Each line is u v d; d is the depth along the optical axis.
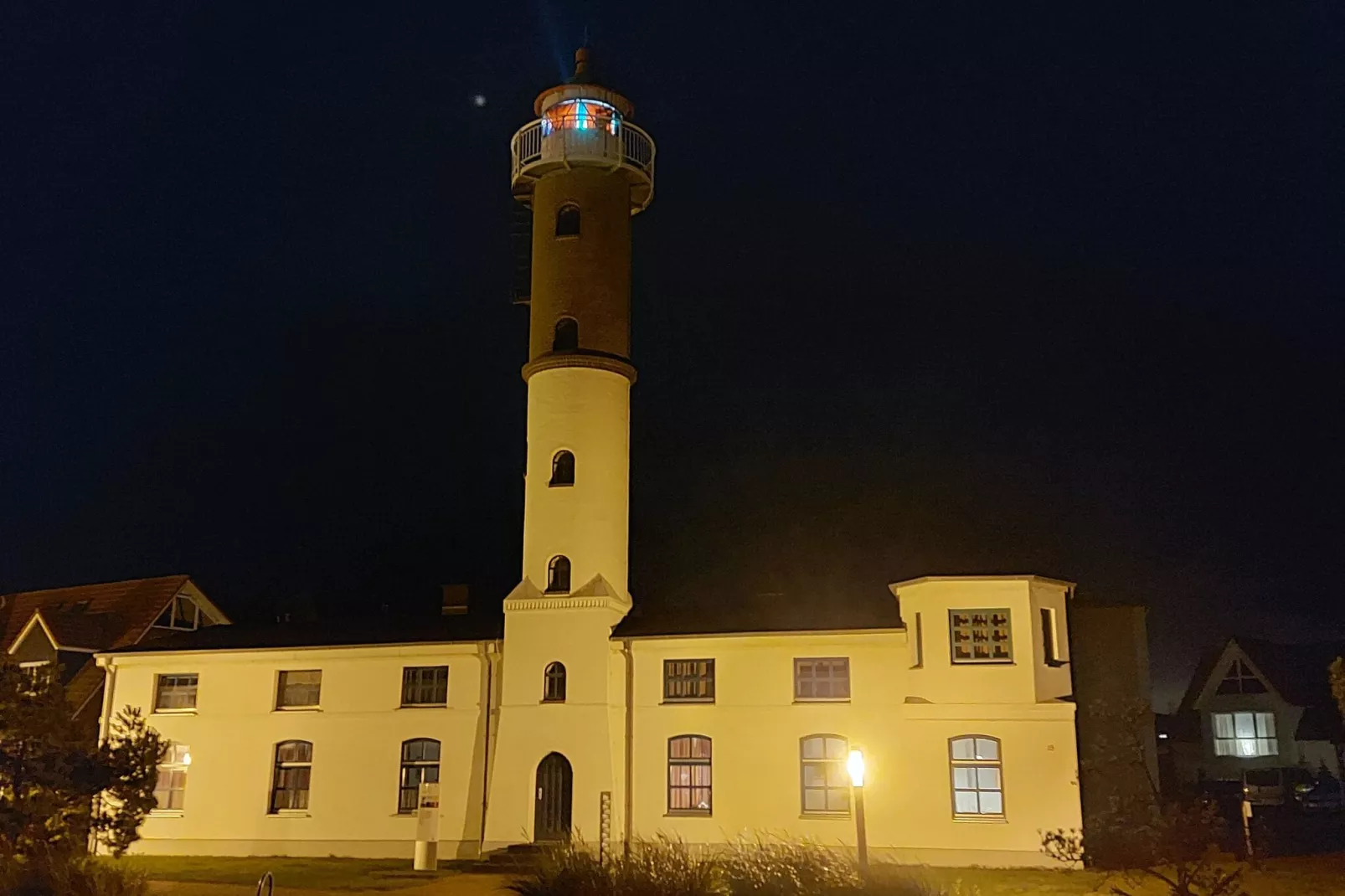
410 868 29.19
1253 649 50.69
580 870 17.22
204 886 24.09
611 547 33.75
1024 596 29.66
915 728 29.53
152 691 35.88
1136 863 23.28
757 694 30.95
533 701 32.22
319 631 37.22
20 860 19.86
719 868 17.56
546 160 36.16
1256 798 39.62
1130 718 27.88
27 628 40.47
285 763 34.28
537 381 35.12
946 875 26.34
